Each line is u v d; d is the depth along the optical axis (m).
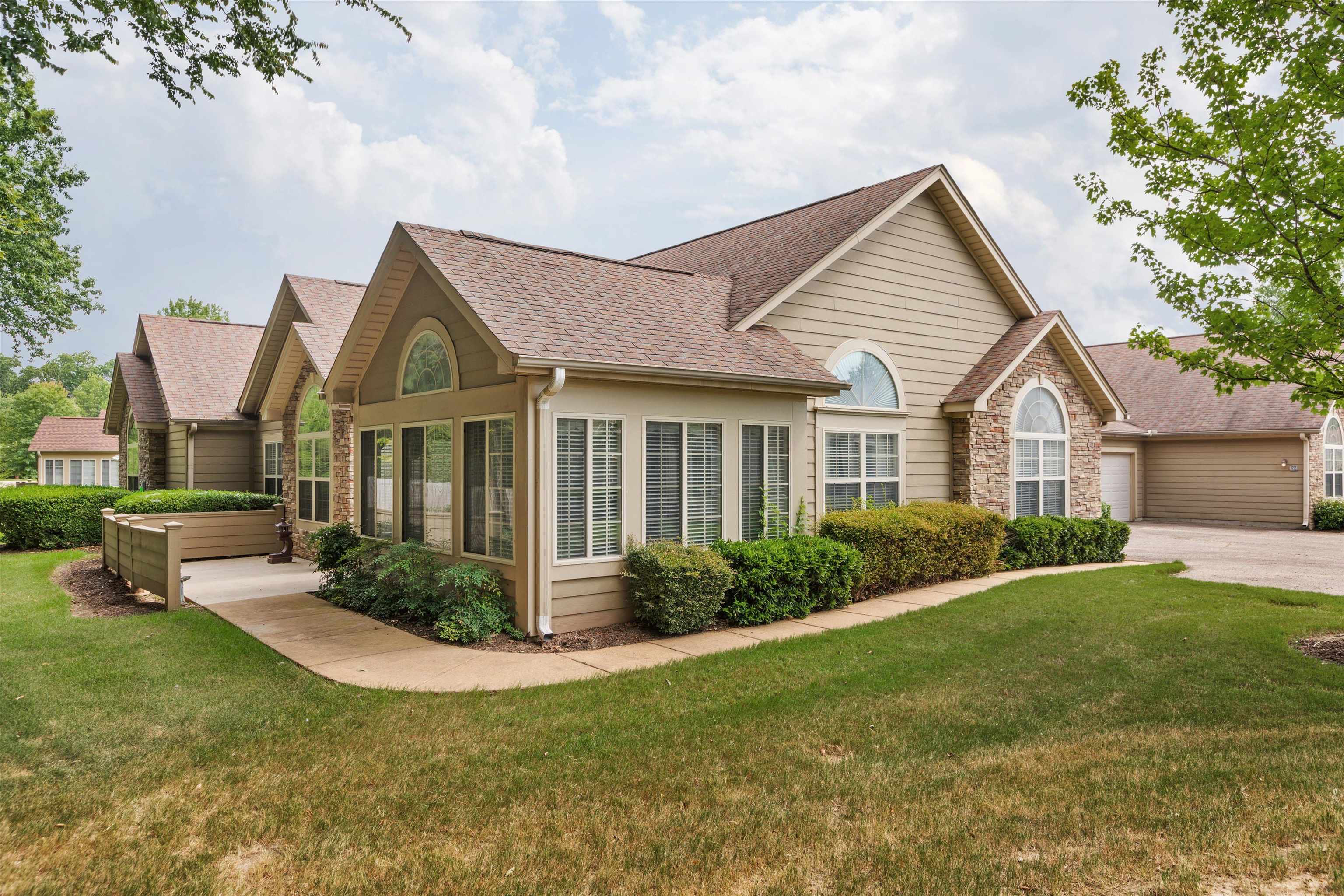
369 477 12.17
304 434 15.84
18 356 24.66
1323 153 6.55
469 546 9.77
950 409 14.35
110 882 3.69
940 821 4.28
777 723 5.94
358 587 10.59
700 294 12.34
